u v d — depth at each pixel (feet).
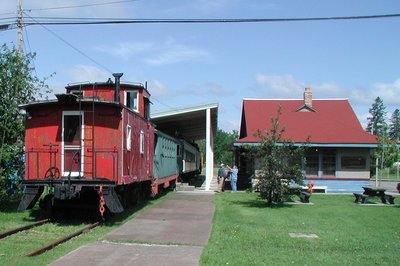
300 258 28.86
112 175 41.34
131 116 45.78
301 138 86.17
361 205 62.80
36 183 40.55
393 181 154.81
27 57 49.52
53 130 42.22
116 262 26.23
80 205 43.52
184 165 103.04
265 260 27.84
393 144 112.57
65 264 25.41
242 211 53.26
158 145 65.62
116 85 50.88
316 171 86.53
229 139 270.46
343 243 34.73
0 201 49.08
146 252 29.32
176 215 48.19
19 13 58.65
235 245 32.71
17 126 47.21
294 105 102.68
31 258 26.30
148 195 63.16
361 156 86.63
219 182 97.91
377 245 34.22
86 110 41.75
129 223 41.81
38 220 41.16
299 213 52.65
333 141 84.84
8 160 46.03
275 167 58.44
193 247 31.42
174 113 78.84
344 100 103.96
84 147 41.57
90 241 32.65
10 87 47.39
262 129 92.07
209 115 81.46
